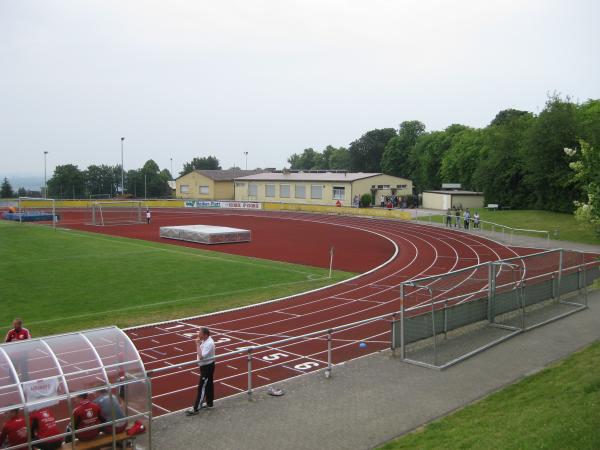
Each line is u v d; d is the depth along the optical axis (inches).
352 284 1310.3
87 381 446.3
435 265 1577.3
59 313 1050.7
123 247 1873.8
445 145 4414.4
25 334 633.0
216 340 876.6
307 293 1209.4
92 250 1790.1
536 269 941.2
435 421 511.5
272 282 1333.7
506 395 563.2
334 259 1685.5
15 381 423.8
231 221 2859.3
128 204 3841.0
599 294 1051.9
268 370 728.3
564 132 2383.1
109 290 1234.0
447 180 4104.3
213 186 4355.3
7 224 2559.1
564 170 2391.7
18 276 1362.0
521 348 730.8
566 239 2025.1
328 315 1023.6
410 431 496.1
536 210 2623.0
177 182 4626.0
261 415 530.6
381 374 641.0
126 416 461.7
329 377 629.0
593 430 423.5
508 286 882.1
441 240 2085.4
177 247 1913.1
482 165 2967.5
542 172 2475.4
